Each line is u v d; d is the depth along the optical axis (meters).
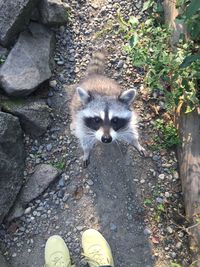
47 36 1.22
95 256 0.99
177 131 1.10
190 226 0.97
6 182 1.04
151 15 1.25
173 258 1.00
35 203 1.08
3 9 1.14
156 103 1.17
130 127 1.05
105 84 1.07
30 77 1.13
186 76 1.04
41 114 1.14
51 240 1.03
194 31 0.97
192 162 1.02
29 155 1.14
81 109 1.03
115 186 1.09
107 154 1.13
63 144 1.15
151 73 1.13
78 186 1.10
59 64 1.24
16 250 1.04
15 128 1.09
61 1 1.26
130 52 1.21
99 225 1.05
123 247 1.03
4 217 1.06
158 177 1.10
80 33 1.28
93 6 1.31
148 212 1.06
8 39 1.16
